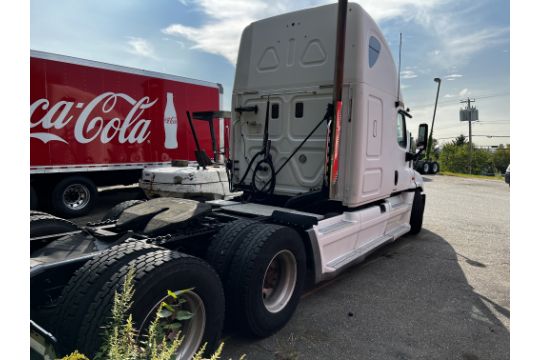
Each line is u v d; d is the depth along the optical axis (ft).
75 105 26.58
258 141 16.56
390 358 9.77
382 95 15.56
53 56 25.32
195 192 23.59
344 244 14.40
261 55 16.26
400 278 15.79
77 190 27.91
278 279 11.44
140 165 30.63
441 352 10.12
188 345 8.37
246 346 10.20
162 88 31.73
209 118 24.16
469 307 13.02
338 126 13.01
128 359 5.57
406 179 20.03
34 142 24.80
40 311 8.82
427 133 20.75
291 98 15.33
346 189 14.12
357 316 12.14
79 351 7.03
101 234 11.08
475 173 173.58
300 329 11.22
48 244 10.70
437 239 23.06
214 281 8.75
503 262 18.35
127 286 6.63
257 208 15.01
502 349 10.34
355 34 13.58
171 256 8.03
